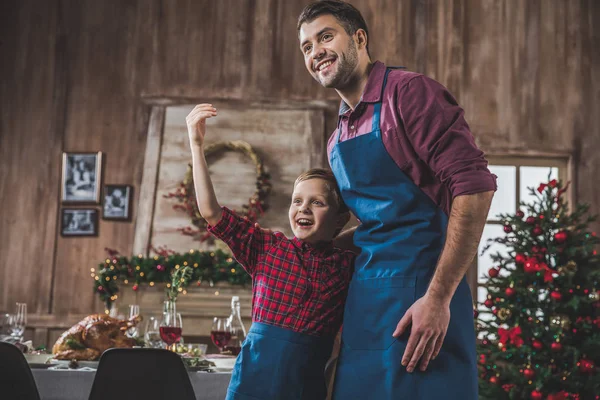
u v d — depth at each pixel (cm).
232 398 165
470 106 662
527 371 427
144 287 595
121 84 672
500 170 659
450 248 140
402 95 149
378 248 153
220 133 657
